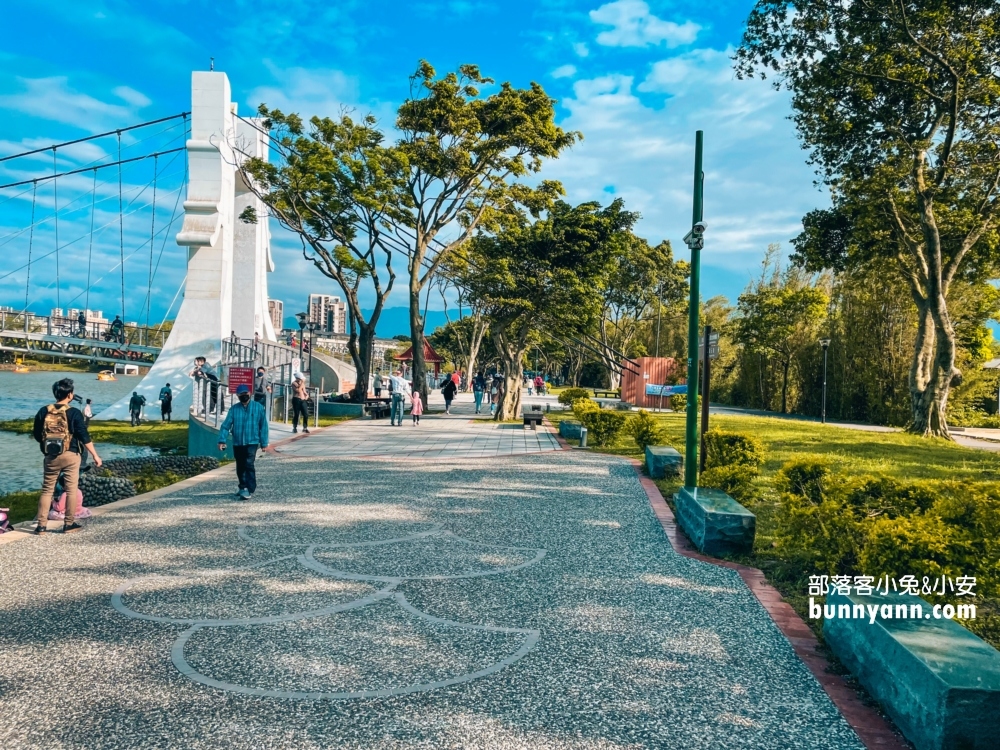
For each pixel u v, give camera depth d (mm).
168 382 33062
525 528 7562
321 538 7070
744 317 47062
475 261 26969
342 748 3072
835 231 26734
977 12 20328
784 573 5781
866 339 37938
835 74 21141
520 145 27734
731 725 3332
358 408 26656
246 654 4102
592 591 5391
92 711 3400
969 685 2861
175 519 8008
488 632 4496
